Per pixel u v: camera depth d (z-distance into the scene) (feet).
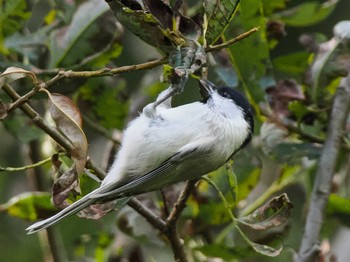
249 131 28.43
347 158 37.27
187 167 27.02
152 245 37.24
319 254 30.96
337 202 34.30
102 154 40.52
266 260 39.58
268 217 28.35
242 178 34.27
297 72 36.17
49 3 39.14
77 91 34.22
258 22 31.89
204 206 34.19
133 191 26.96
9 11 32.86
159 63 24.73
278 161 33.68
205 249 33.35
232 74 33.65
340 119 32.53
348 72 33.12
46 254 35.99
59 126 24.08
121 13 24.23
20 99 24.22
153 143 26.78
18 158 42.60
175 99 36.35
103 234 36.22
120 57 41.93
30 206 32.94
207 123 27.27
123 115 34.73
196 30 24.82
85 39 32.40
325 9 35.19
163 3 24.44
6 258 41.06
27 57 33.27
